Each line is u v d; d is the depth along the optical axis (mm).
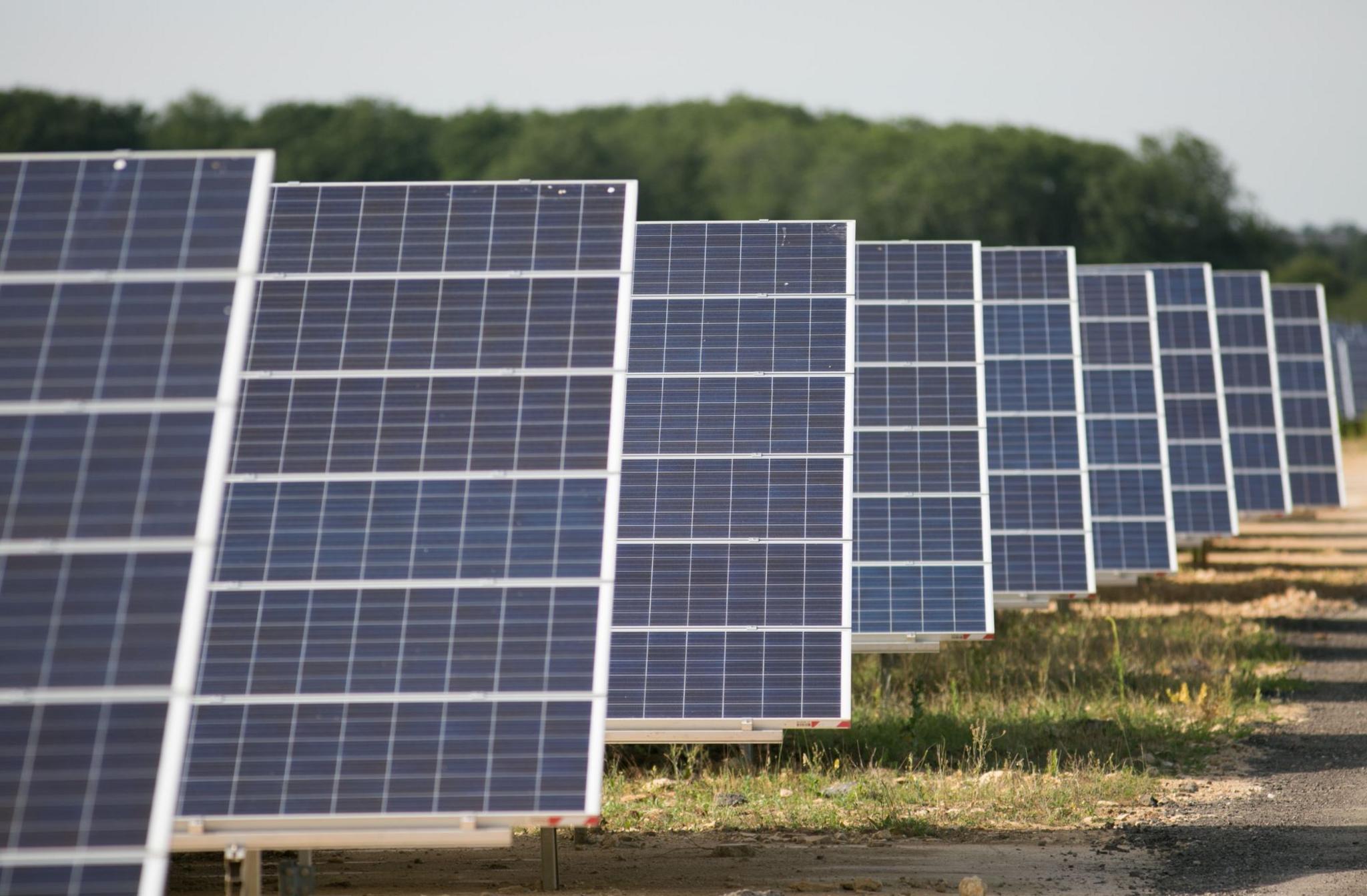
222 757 28781
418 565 31312
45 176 28344
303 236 38438
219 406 25219
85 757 22500
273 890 35125
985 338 77875
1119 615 88750
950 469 60906
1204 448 100875
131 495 24469
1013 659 70312
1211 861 36875
